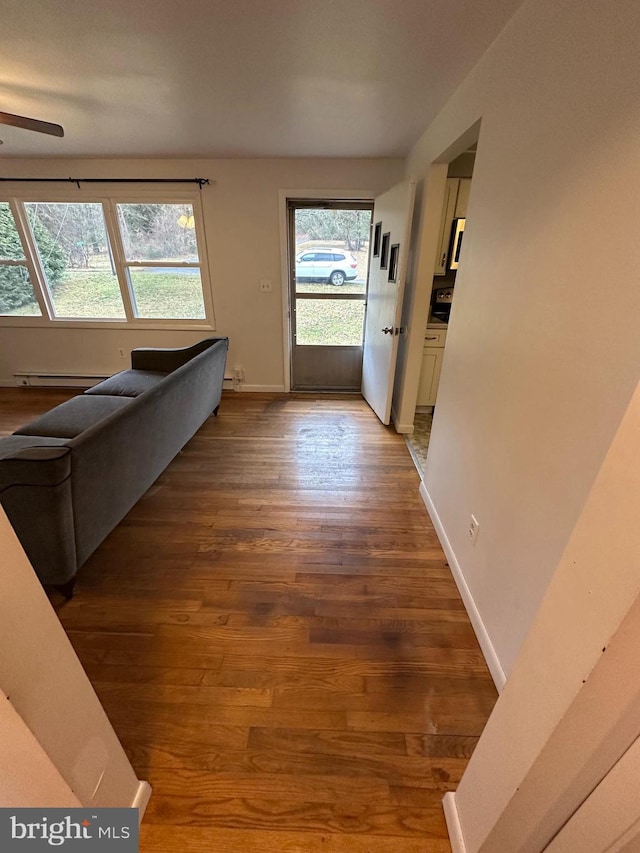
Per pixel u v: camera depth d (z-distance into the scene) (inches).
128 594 68.6
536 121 45.9
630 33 30.7
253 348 167.3
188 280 159.0
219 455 117.6
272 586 70.7
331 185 139.8
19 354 172.1
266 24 57.5
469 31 56.6
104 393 119.1
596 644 22.4
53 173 142.1
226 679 55.0
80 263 158.4
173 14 55.4
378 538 83.4
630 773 24.9
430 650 59.7
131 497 79.9
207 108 90.2
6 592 24.3
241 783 44.2
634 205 30.5
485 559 59.6
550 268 42.8
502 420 54.4
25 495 56.1
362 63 68.4
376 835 40.5
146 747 47.3
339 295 162.7
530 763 28.0
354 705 52.1
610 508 21.5
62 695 30.0
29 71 73.0
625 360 31.8
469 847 36.9
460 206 132.2
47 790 30.6
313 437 129.6
